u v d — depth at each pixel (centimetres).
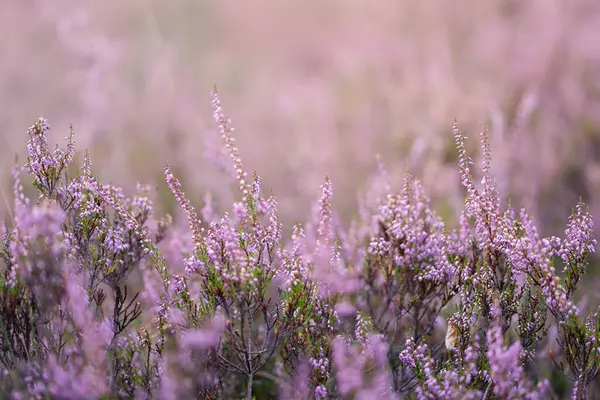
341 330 549
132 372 486
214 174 837
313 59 1336
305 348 485
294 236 482
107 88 1073
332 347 477
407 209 513
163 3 1381
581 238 468
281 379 564
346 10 1350
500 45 1078
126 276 544
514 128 890
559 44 1030
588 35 1032
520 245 460
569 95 972
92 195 483
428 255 516
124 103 1044
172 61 1204
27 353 447
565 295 444
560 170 853
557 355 577
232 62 1313
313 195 878
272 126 1088
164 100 1068
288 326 475
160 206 754
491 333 445
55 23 1163
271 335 571
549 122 919
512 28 1113
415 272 517
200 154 894
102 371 456
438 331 602
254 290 460
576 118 944
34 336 466
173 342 493
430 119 970
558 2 1079
